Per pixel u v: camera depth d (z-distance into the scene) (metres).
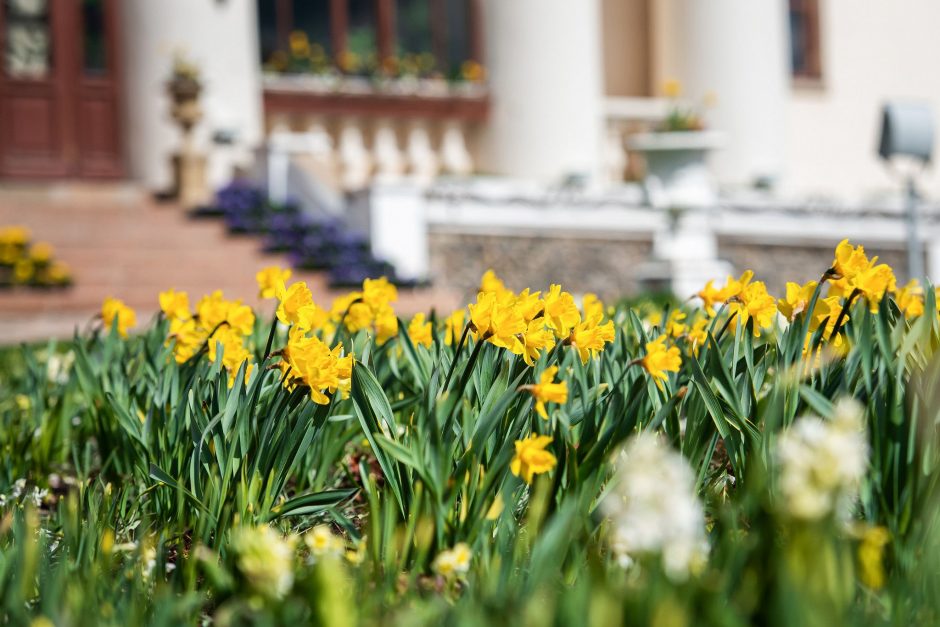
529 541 3.06
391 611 2.83
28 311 15.27
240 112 21.95
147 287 16.45
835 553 2.47
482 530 3.22
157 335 5.04
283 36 24.69
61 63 22.44
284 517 4.06
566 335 3.83
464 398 3.59
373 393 3.58
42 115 22.33
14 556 3.13
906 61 30.16
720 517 3.16
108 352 5.15
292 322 3.83
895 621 2.59
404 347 4.32
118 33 22.70
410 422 3.92
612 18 27.94
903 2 30.19
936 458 3.20
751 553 2.53
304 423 3.78
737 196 21.59
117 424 4.90
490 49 23.94
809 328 3.93
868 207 22.28
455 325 5.02
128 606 2.76
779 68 25.16
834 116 29.34
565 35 23.45
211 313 4.84
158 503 4.12
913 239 14.56
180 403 4.18
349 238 18.22
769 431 3.28
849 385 3.58
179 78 19.38
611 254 20.55
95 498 4.18
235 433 3.74
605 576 2.51
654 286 18.98
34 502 4.63
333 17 25.06
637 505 2.21
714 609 2.20
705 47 24.86
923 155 14.43
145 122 21.55
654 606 2.21
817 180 29.06
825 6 29.39
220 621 2.58
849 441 2.23
